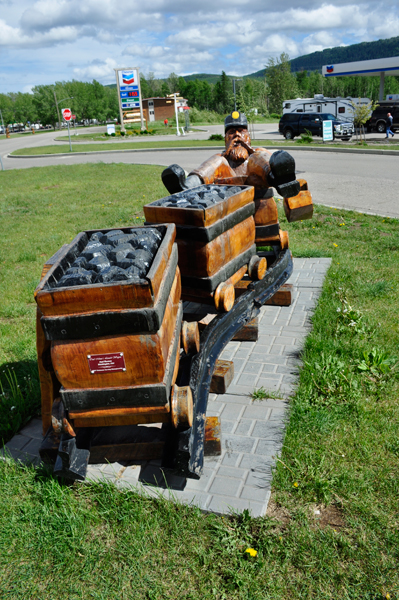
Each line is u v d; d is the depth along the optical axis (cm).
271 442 315
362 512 261
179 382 298
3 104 14200
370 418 338
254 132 3878
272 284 465
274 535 248
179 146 3048
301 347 436
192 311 482
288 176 446
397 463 294
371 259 679
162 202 364
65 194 1529
